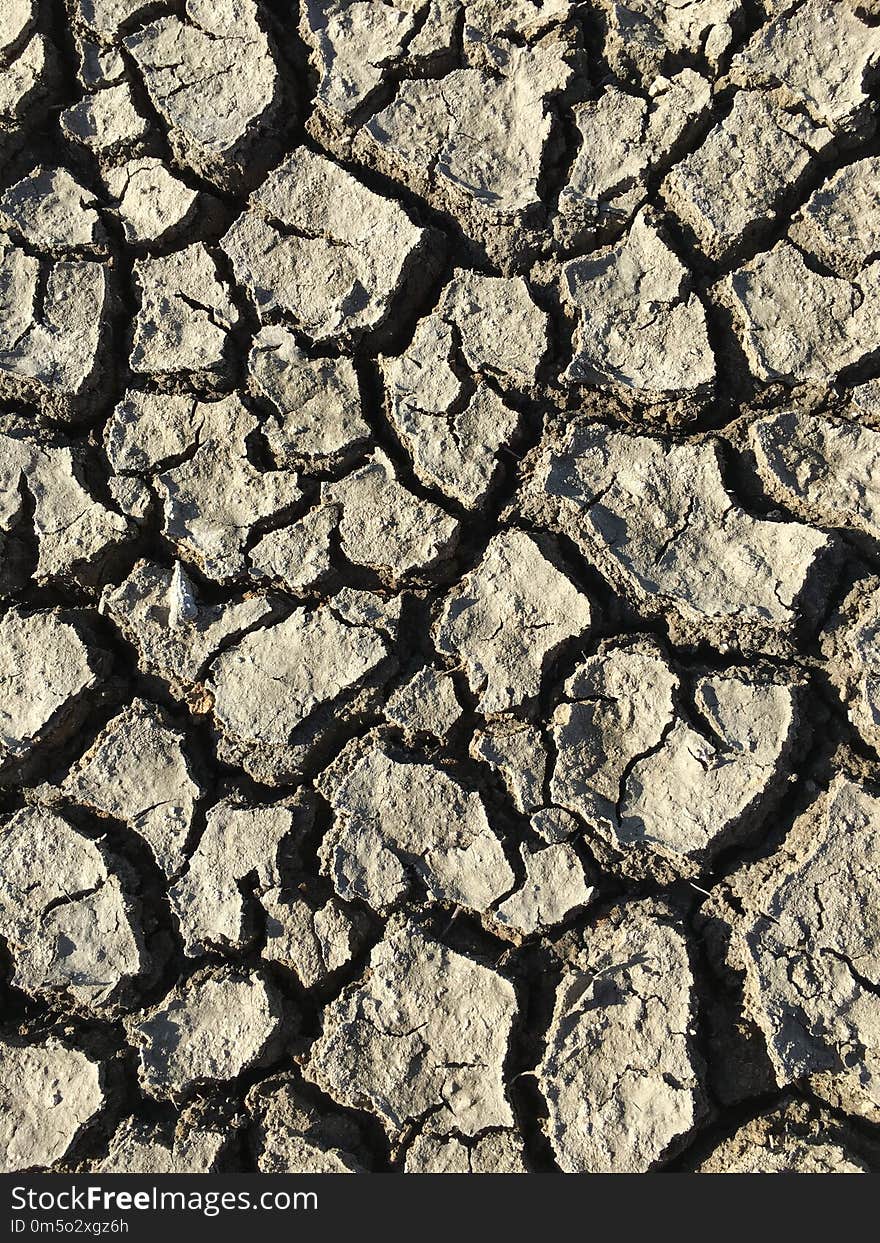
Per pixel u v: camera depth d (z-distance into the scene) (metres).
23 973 1.66
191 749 1.67
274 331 1.70
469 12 1.71
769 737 1.63
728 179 1.68
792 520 1.66
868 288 1.67
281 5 1.73
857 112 1.67
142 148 1.72
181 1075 1.64
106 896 1.66
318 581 1.68
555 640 1.66
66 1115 1.64
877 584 1.65
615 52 1.70
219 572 1.69
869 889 1.62
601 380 1.68
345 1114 1.63
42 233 1.72
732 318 1.68
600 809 1.64
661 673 1.65
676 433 1.68
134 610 1.68
